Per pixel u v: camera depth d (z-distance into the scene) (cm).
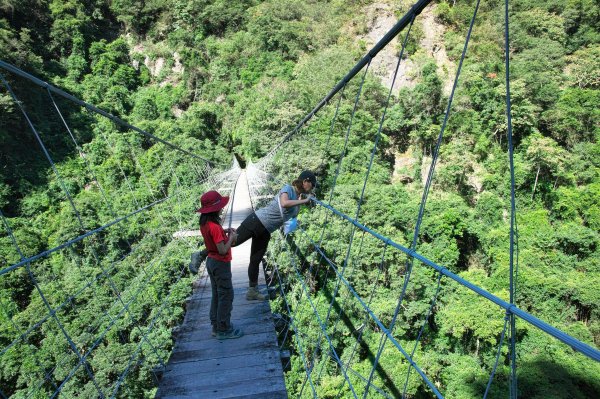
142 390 872
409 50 3681
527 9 4056
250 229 292
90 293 992
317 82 3200
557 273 1706
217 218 257
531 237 2053
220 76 4038
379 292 1276
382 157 2872
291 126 2711
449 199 2191
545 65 3344
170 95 3959
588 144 2830
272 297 365
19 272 1068
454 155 2677
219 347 260
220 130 3378
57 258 1366
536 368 1167
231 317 303
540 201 2444
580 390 1152
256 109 2961
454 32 3769
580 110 2898
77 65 3812
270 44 4091
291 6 4497
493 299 90
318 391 997
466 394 1127
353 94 2917
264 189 995
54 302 997
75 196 1941
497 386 1134
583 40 3812
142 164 2236
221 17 4481
